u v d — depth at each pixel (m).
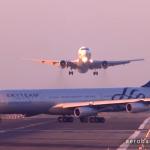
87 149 148.38
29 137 190.50
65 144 162.50
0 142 171.25
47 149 148.88
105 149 148.75
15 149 149.12
